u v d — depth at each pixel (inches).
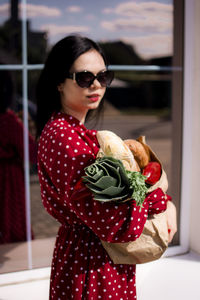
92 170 46.9
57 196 54.1
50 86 59.3
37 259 122.2
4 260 119.8
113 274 54.6
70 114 58.9
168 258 123.2
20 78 129.9
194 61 122.2
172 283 108.6
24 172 132.5
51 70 58.6
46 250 130.6
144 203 51.4
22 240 135.0
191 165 125.9
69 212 55.1
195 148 124.2
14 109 127.3
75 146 51.0
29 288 106.7
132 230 48.9
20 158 130.6
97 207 48.2
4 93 122.6
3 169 129.7
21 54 137.1
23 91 127.0
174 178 129.3
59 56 57.0
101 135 53.5
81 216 49.6
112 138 52.9
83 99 56.7
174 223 57.2
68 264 55.5
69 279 55.4
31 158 129.0
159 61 132.8
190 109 123.6
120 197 46.9
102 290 53.8
